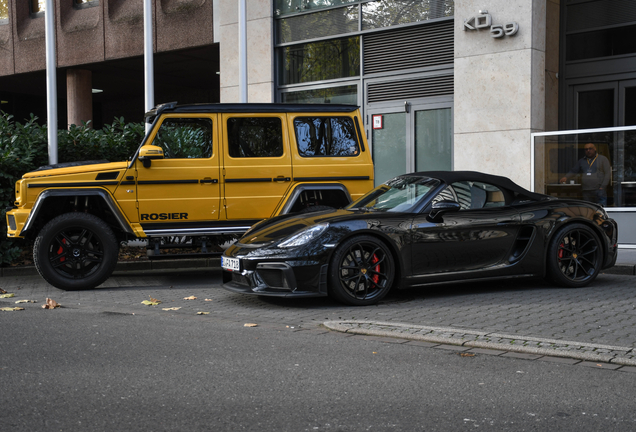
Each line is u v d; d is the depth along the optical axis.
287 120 7.93
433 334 4.90
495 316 5.62
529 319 5.48
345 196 8.02
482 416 3.21
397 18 13.02
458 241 6.59
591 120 12.08
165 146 7.68
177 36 15.42
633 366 4.10
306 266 6.10
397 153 13.22
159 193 7.61
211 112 7.77
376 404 3.40
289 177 7.89
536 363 4.18
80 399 3.49
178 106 7.73
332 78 13.95
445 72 12.55
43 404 3.40
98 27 16.59
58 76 18.97
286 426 3.09
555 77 12.12
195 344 4.73
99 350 4.56
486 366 4.12
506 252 6.80
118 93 21.89
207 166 7.71
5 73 18.31
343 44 13.78
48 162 10.02
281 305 6.42
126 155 10.83
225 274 6.88
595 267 7.22
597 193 10.52
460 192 6.79
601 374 3.92
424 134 12.88
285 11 14.35
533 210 6.94
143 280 8.49
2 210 9.02
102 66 17.45
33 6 18.19
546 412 3.27
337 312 5.98
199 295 7.16
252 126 7.86
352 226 6.25
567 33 12.20
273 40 14.49
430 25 12.67
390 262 6.37
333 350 4.54
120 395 3.55
